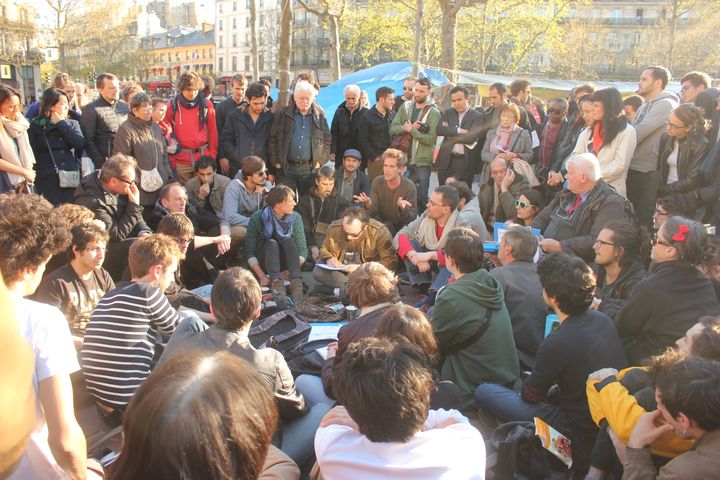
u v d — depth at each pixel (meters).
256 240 5.05
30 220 1.98
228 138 6.47
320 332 3.80
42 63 44.06
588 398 2.40
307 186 5.98
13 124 5.09
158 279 2.93
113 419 2.72
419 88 6.76
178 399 1.02
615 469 2.33
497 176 5.49
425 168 6.95
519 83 7.50
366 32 31.08
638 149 5.07
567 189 4.49
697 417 1.76
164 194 4.95
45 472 1.74
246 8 77.62
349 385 1.59
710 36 30.97
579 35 42.25
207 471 0.99
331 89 13.04
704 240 2.78
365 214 4.90
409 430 1.56
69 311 3.22
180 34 91.94
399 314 2.49
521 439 2.40
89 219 3.70
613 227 3.53
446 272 4.46
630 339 3.04
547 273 2.69
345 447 1.61
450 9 14.85
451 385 2.59
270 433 1.12
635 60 40.97
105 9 45.88
